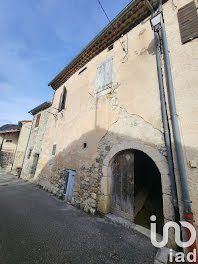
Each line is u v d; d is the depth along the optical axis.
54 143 6.38
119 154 3.54
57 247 2.08
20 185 6.67
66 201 4.43
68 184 4.66
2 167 11.78
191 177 2.09
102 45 5.15
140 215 3.27
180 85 2.57
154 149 2.70
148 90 3.16
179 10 3.04
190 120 2.30
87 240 2.31
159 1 3.30
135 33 4.02
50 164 6.16
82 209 3.75
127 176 3.25
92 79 5.14
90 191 3.74
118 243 2.26
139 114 3.17
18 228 2.56
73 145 5.01
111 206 3.36
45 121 8.52
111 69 4.40
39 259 1.79
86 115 4.81
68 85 6.93
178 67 2.69
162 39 2.95
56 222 2.92
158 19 2.79
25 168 8.97
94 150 4.03
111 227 2.79
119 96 3.81
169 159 2.39
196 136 2.18
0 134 12.69
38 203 4.12
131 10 3.88
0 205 3.71
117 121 3.63
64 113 6.35
